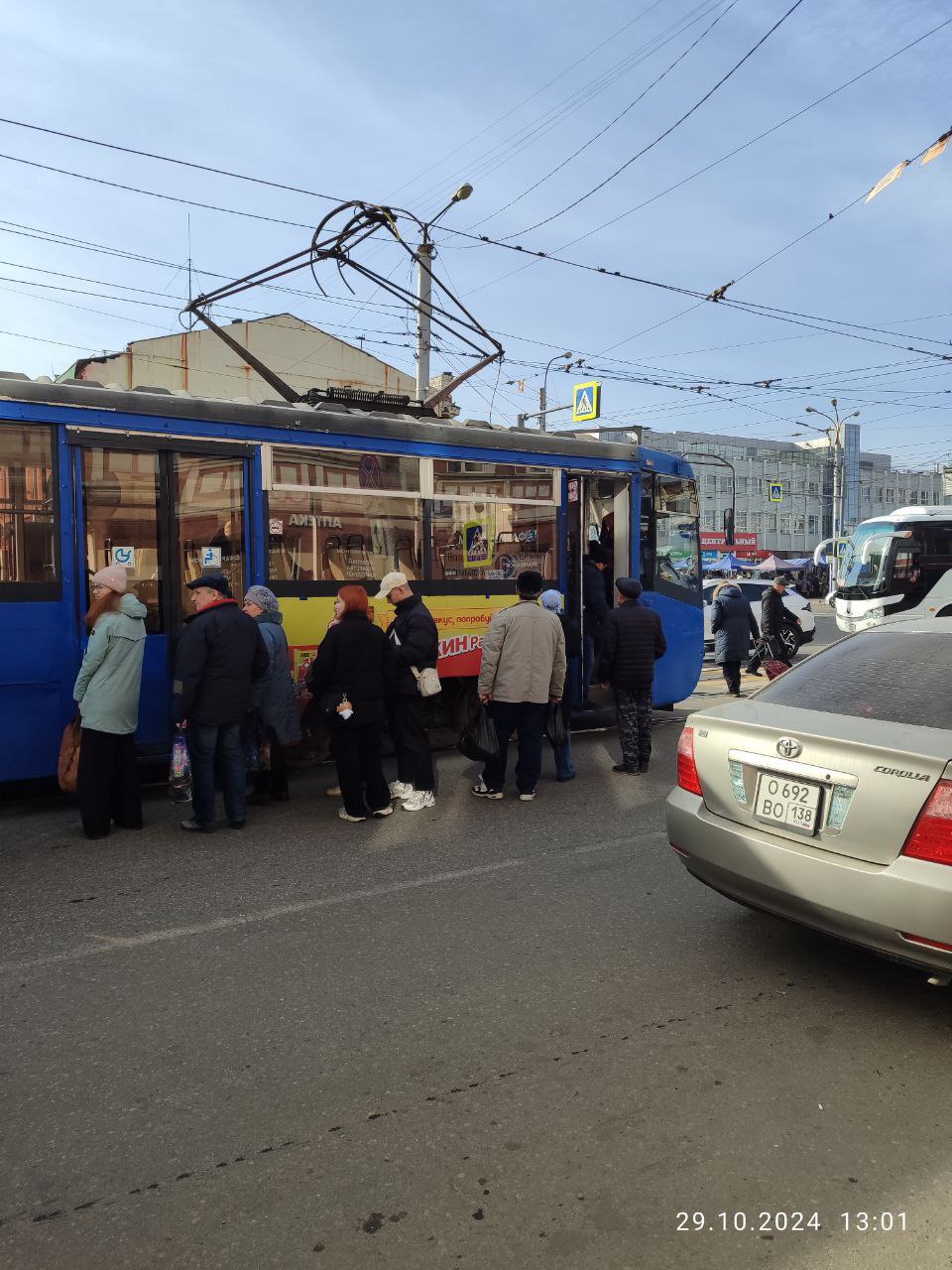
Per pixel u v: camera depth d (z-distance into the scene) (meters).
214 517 6.96
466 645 8.36
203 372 32.16
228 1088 3.04
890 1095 3.01
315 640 7.44
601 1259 2.28
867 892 3.27
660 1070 3.16
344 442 7.55
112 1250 2.31
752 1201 2.49
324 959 4.05
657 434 66.31
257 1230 2.38
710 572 38.19
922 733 3.46
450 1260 2.28
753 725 3.81
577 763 8.31
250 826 6.19
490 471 8.48
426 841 5.84
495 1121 2.85
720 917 4.57
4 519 6.13
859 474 76.81
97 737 5.83
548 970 3.94
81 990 3.76
